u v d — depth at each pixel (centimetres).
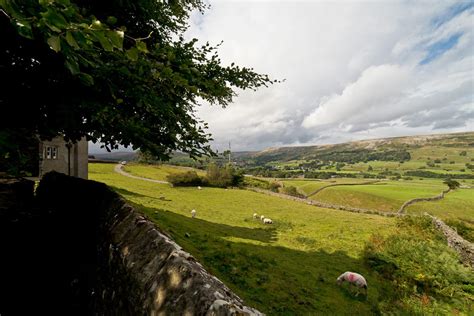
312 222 2384
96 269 389
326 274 1121
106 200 482
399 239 1659
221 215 2362
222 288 201
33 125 340
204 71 486
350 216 2859
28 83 305
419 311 928
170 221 1537
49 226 643
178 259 231
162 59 346
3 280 455
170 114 408
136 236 311
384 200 6231
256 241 1521
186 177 4488
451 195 7419
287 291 883
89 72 292
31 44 258
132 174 5469
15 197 775
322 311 797
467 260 1550
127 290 260
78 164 2467
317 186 8156
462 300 1030
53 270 518
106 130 439
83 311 400
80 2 386
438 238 1752
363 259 1389
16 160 318
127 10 442
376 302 939
